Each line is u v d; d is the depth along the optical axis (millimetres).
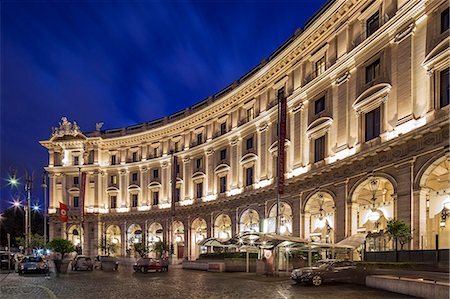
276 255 28688
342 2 30328
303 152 35594
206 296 16750
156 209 62281
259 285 21266
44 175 58750
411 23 24172
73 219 70188
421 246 21625
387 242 23750
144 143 67000
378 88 26406
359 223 29672
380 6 27625
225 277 27375
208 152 53688
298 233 34156
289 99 37844
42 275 30922
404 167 23219
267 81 42656
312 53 35312
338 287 19859
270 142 41438
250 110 46406
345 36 30984
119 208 68188
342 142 30031
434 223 23312
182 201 58094
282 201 36812
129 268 43188
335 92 31438
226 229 49969
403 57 24547
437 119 20688
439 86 22078
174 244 58938
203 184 54188
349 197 28266
